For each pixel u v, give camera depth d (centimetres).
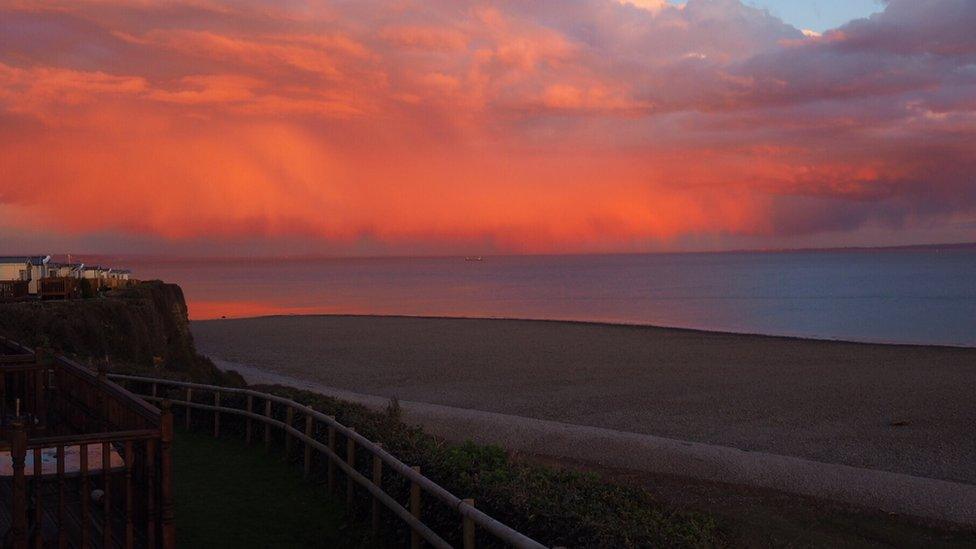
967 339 6569
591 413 3275
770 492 1991
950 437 2795
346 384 4141
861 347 5797
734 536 1173
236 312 10344
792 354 5378
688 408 3375
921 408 3362
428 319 8625
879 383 4075
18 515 601
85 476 641
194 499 1016
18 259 4778
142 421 709
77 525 732
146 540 684
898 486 2052
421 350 5734
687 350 5647
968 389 3862
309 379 4328
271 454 1287
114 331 3016
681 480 2109
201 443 1384
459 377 4369
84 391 939
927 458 2500
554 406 3444
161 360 3062
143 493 702
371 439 1033
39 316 2633
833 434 2855
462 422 2845
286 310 10775
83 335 2756
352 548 855
